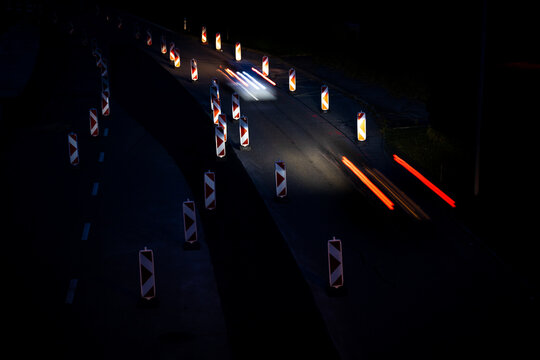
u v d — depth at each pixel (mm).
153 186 16812
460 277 11891
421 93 26312
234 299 11164
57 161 18797
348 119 23203
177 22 49906
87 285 11672
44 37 41250
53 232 13984
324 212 14984
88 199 15938
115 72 31328
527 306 10844
